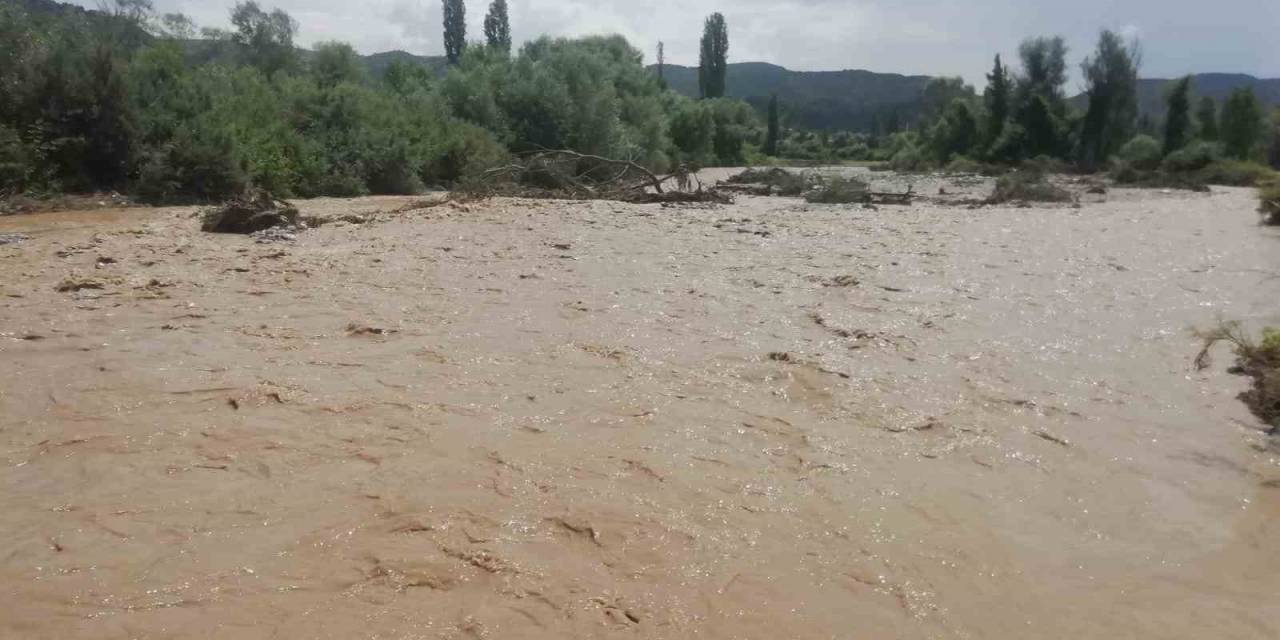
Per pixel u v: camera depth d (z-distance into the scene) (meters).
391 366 6.19
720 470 4.45
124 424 4.97
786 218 17.80
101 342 6.77
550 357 6.48
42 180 18.89
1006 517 4.00
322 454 4.56
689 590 3.33
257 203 14.55
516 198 21.33
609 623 3.10
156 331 7.13
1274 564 3.61
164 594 3.24
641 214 17.75
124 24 28.06
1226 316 8.02
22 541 3.63
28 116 19.42
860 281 9.81
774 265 10.97
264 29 37.69
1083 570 3.55
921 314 8.09
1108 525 3.94
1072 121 54.19
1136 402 5.60
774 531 3.82
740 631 3.07
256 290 8.91
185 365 6.14
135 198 19.39
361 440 4.76
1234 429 5.12
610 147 38.56
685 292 9.09
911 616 3.20
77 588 3.28
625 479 4.31
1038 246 13.20
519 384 5.81
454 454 4.58
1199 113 53.41
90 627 3.03
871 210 20.88
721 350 6.73
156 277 9.53
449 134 31.12
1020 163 52.56
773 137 87.50
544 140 37.38
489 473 4.35
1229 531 3.89
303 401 5.38
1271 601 3.33
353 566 3.45
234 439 4.75
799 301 8.66
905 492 4.24
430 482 4.23
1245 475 4.48
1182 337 7.25
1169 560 3.64
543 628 3.06
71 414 5.14
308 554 3.54
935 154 61.81
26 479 4.25
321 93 28.42
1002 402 5.57
